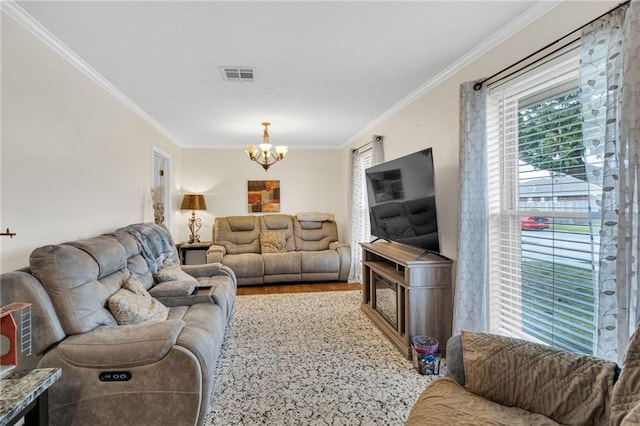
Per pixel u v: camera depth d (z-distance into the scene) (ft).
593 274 5.08
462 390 4.43
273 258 16.66
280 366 8.05
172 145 17.43
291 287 16.12
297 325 10.84
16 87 6.05
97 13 6.08
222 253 16.71
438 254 8.59
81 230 8.21
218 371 7.80
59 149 7.31
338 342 9.48
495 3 6.00
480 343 4.59
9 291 5.19
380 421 6.03
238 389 7.05
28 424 4.25
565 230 6.00
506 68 6.70
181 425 5.46
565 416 3.79
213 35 6.97
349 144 18.75
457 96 8.63
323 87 10.17
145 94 10.58
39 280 5.53
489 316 7.64
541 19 6.16
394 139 12.52
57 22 6.36
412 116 11.03
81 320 5.70
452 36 7.16
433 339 8.13
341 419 6.07
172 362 5.46
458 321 7.61
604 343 4.70
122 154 10.73
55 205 7.17
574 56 5.56
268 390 7.01
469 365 4.48
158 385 5.42
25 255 6.29
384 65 8.61
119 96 10.34
